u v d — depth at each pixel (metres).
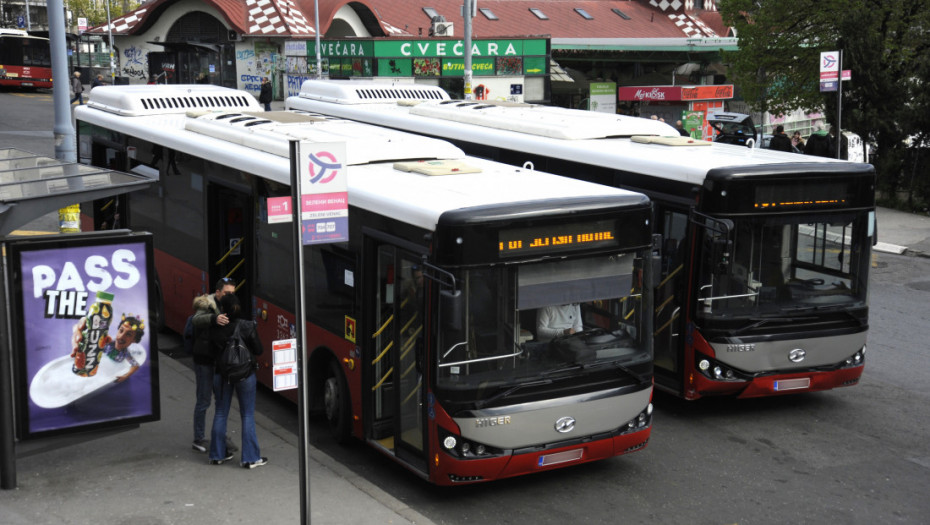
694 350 10.55
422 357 8.27
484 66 38.97
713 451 10.08
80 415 8.53
